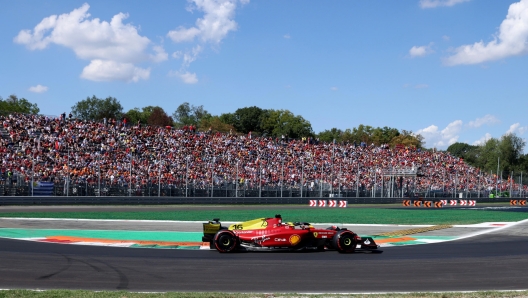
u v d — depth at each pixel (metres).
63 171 38.66
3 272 11.47
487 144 107.38
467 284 11.17
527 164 102.31
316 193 52.22
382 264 13.56
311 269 12.64
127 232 20.59
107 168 41.75
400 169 62.25
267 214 32.34
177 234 20.28
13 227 21.30
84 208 34.53
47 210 31.50
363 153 67.25
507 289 10.72
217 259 14.03
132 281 10.88
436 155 76.12
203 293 9.55
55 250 15.01
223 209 37.69
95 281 10.81
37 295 9.08
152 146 48.38
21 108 75.50
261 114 102.00
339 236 15.73
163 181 43.09
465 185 70.94
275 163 54.94
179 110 102.00
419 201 53.78
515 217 34.75
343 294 9.69
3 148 38.00
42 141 41.38
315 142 65.06
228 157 52.06
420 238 20.27
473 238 20.70
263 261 13.80
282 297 9.35
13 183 35.34
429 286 10.91
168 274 11.70
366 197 54.75
